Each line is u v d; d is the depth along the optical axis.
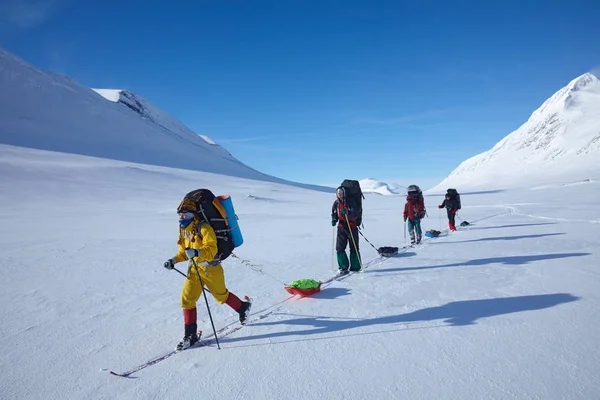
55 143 91.94
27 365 3.73
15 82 111.69
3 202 32.84
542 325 4.23
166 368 3.62
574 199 34.59
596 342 3.75
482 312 4.76
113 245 11.41
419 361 3.54
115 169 56.69
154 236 13.64
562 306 4.81
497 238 11.20
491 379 3.16
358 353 3.78
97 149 98.44
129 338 4.38
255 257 9.27
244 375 3.42
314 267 8.06
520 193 62.38
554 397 2.87
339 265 7.33
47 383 3.38
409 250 9.83
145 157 106.19
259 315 5.07
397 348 3.85
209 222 4.41
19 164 49.41
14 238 12.98
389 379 3.24
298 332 4.41
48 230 15.59
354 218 7.28
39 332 4.57
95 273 7.68
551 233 11.70
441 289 5.88
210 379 3.38
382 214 24.55
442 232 13.59
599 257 7.70
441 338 4.03
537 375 3.19
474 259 8.15
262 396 3.06
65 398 3.14
